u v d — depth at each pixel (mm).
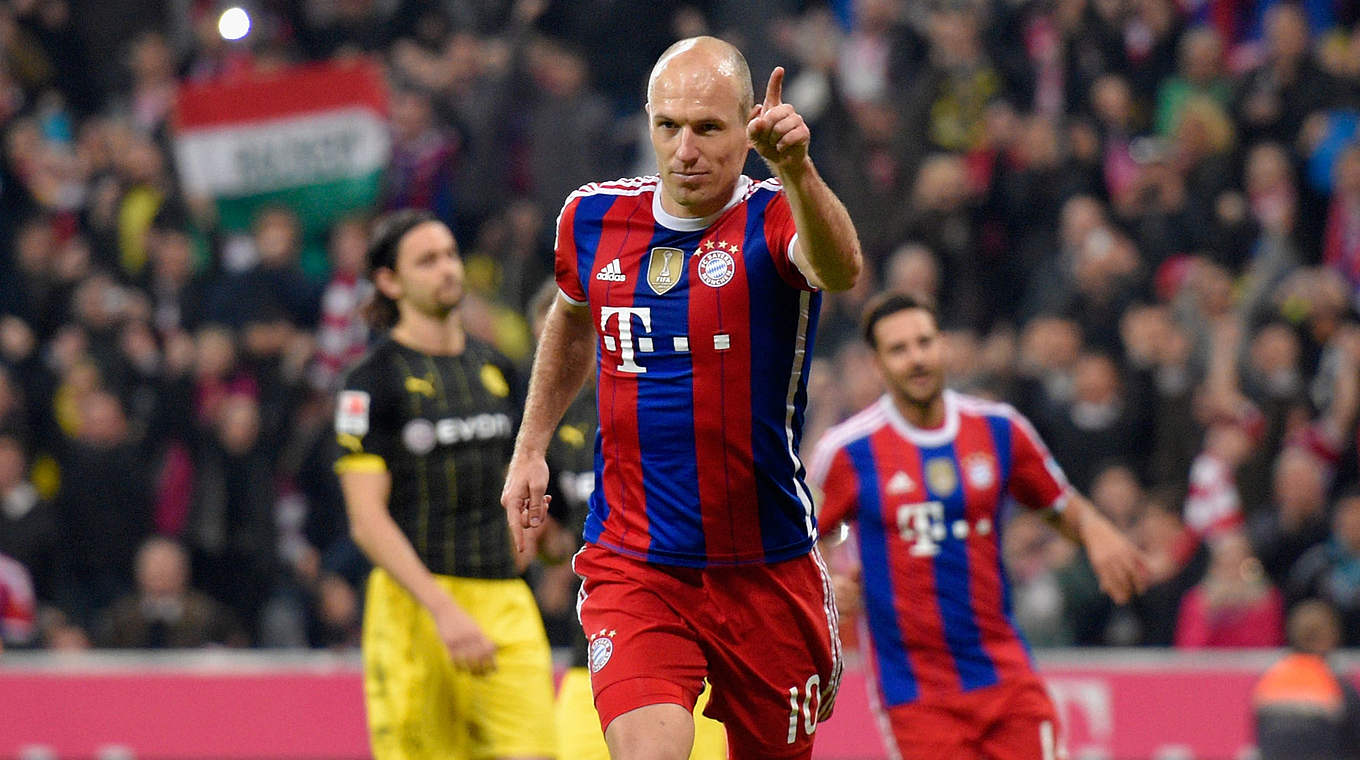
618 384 15031
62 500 41500
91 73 56188
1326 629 29109
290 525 40938
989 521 22453
